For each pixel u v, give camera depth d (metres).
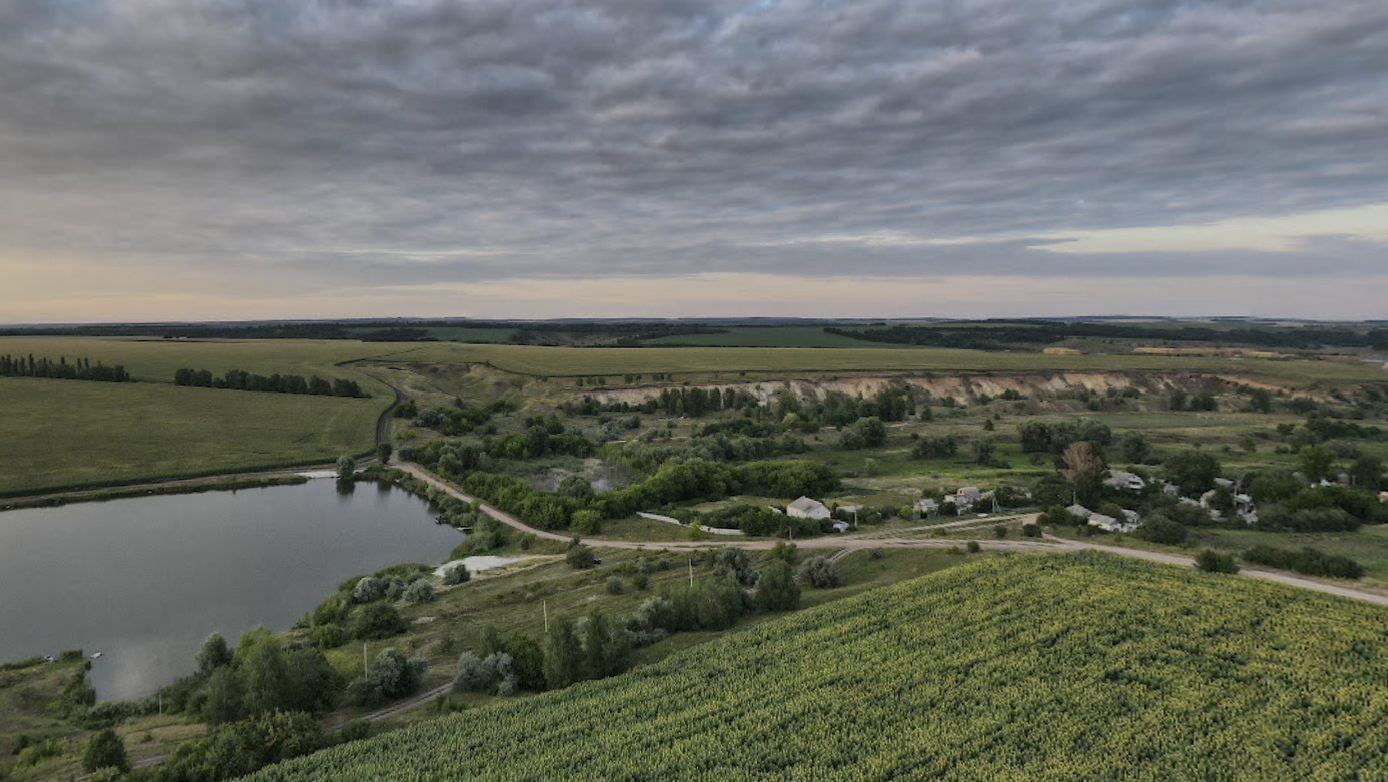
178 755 54.62
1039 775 48.84
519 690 69.06
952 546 105.25
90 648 84.31
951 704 58.56
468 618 86.88
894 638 70.94
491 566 111.75
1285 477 132.25
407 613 89.12
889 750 52.81
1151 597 76.06
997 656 66.06
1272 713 54.41
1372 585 80.94
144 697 71.56
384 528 134.88
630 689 64.25
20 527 130.88
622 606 87.38
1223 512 121.94
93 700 71.44
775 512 125.75
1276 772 47.94
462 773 52.41
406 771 52.41
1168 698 57.31
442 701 65.00
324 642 79.12
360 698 66.00
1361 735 51.47
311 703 63.94
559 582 99.00
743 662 68.38
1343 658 61.81
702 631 80.75
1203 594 76.38
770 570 87.38
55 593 100.81
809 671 65.50
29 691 70.62
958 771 49.88
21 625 90.38
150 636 87.75
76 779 52.19
